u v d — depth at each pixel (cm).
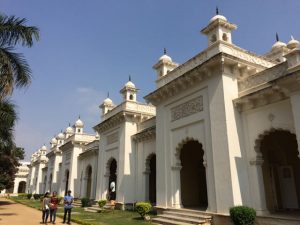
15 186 5584
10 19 1025
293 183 1027
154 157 1711
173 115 1207
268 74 902
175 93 1203
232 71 997
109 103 2080
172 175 1145
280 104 832
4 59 986
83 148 2580
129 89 1745
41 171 4138
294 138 1062
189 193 1327
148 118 1727
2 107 1220
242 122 952
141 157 1568
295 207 1002
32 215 1468
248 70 1023
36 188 4062
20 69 1033
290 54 788
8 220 1230
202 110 1048
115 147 1758
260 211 845
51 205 1131
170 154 1182
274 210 978
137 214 1326
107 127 1891
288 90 752
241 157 911
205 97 1041
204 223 888
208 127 1005
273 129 844
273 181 1045
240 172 891
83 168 2377
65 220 1159
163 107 1276
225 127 920
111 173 1998
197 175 1385
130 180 1584
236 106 956
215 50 1036
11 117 1227
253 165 894
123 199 1544
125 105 1694
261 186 870
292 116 790
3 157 2175
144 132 1520
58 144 3231
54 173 3131
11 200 3170
